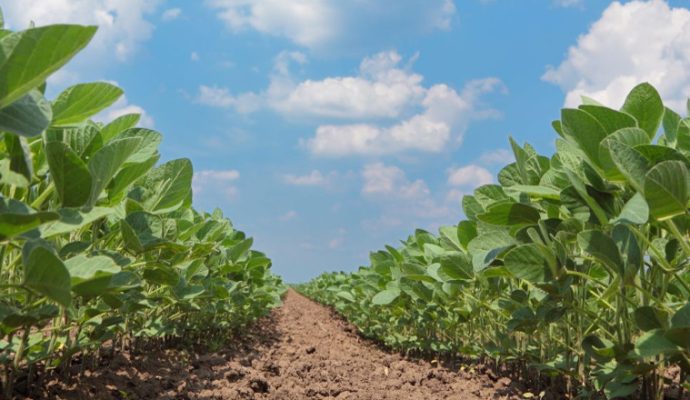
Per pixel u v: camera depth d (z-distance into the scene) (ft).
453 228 14.44
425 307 18.51
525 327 10.36
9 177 5.71
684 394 9.63
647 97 8.38
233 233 22.59
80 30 4.51
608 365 9.36
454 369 17.35
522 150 9.97
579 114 7.81
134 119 8.90
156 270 9.50
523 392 12.96
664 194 6.46
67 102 6.40
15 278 8.13
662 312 7.07
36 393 9.02
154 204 10.63
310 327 33.40
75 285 5.94
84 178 6.33
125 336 14.67
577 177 8.50
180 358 15.84
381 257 25.29
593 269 10.26
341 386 14.56
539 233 9.64
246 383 13.53
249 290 22.97
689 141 8.28
